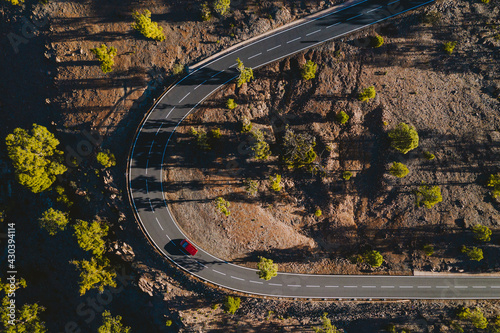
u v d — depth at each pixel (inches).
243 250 2320.4
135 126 2309.3
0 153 2677.2
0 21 2413.9
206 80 2282.2
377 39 2159.2
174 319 2482.8
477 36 2217.0
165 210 2311.8
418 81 2236.7
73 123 2372.0
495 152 2233.0
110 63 2148.1
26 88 2480.3
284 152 2194.9
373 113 2258.9
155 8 2282.2
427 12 2193.7
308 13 2236.7
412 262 2315.5
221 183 2298.2
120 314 2647.6
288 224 2343.8
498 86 2222.0
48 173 2257.6
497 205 2252.7
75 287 2677.2
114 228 2375.7
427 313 2379.4
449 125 2245.3
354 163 2292.1
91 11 2321.6
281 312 2469.2
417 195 2245.3
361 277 2342.5
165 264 2335.1
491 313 2314.2
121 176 2315.5
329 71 2245.3
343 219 2320.4
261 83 2288.4
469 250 2198.6
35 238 2682.1
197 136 2188.7
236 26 2240.4
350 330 2539.4
